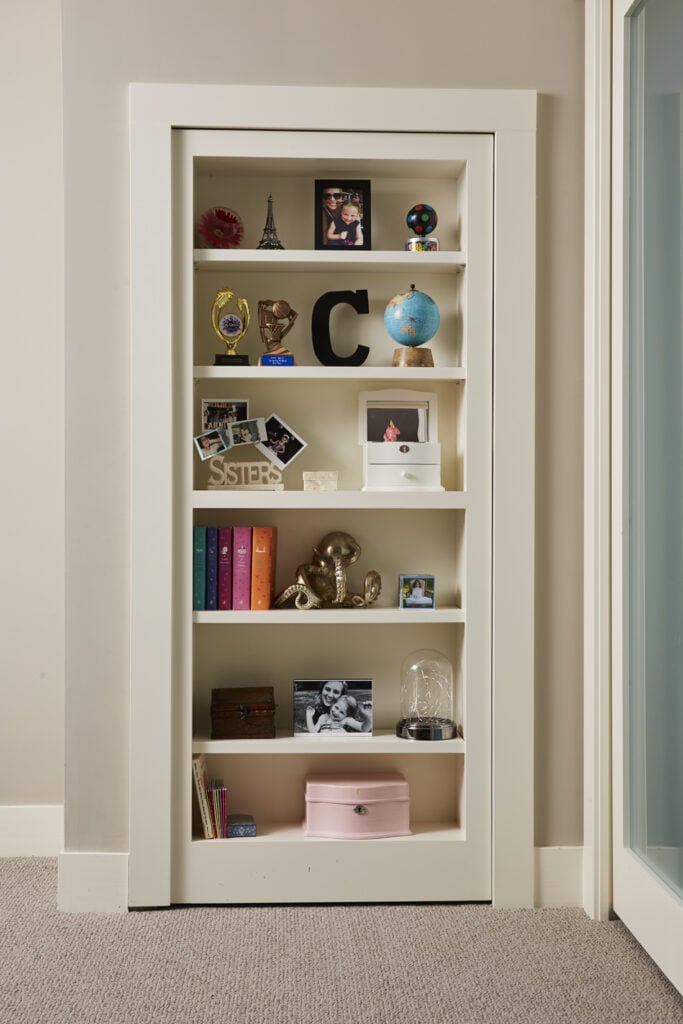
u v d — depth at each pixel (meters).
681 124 2.08
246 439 2.70
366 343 2.88
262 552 2.66
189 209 2.59
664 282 2.18
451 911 2.57
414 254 2.64
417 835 2.66
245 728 2.68
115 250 2.58
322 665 2.85
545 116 2.63
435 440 2.82
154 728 2.56
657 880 2.21
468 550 2.63
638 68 2.37
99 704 2.57
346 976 2.18
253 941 2.37
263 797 2.81
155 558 2.56
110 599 2.58
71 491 2.58
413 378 2.64
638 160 2.36
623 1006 2.06
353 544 2.78
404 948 2.33
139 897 2.55
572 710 2.63
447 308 2.87
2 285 3.05
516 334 2.61
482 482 2.63
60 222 3.05
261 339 2.84
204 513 2.84
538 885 2.61
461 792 2.71
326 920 2.50
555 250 2.64
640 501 2.36
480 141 2.63
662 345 2.20
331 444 2.86
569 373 2.64
